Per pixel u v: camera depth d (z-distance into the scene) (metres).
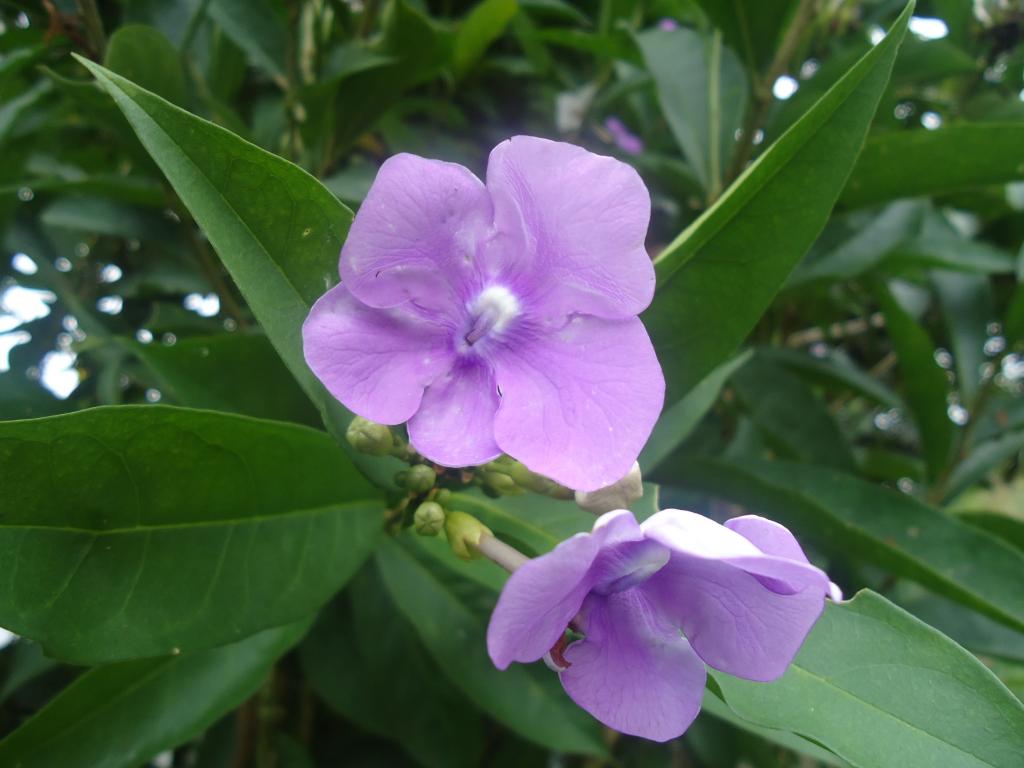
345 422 0.13
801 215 0.12
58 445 0.11
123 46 0.16
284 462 0.13
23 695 0.24
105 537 0.12
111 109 0.17
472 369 0.12
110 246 0.25
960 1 0.26
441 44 0.20
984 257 0.23
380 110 0.21
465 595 0.19
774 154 0.12
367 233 0.10
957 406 0.32
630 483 0.11
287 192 0.11
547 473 0.11
